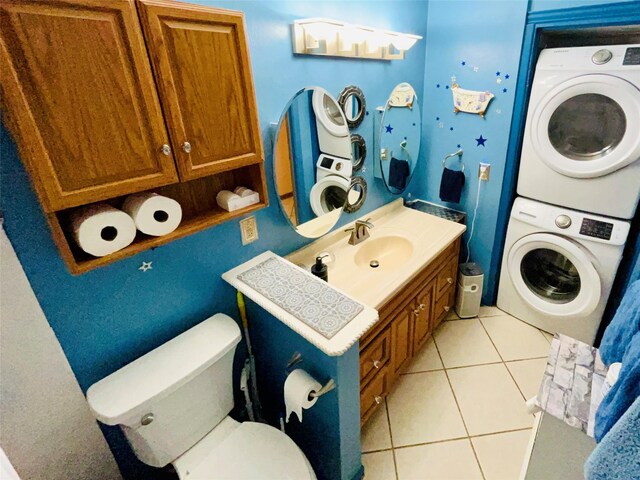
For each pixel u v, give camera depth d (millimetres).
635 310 1041
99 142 843
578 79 1710
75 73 772
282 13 1341
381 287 1562
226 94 1057
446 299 2318
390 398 1959
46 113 753
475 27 1970
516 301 2418
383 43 1717
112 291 1158
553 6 1702
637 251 1854
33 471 1106
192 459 1262
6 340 973
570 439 1147
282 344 1414
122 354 1244
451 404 1902
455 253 2244
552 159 1912
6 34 677
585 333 2143
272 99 1412
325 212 1847
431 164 2479
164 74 898
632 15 1519
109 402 1069
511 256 2283
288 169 1562
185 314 1396
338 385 1223
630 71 1586
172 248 1278
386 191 2281
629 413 722
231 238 1461
